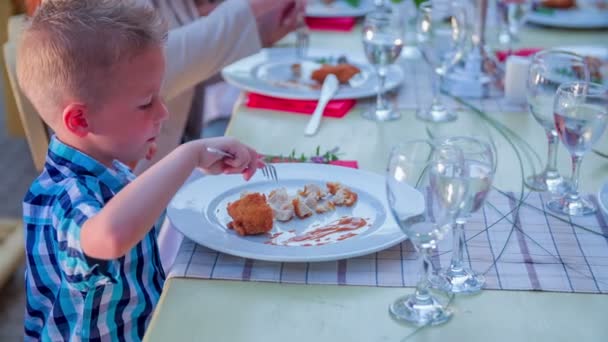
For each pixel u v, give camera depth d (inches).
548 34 89.5
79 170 41.9
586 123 45.4
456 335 35.0
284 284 39.4
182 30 68.5
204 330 35.6
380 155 56.1
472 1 81.2
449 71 73.7
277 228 44.2
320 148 57.6
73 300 42.2
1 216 120.5
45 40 40.8
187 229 43.4
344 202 46.9
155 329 35.6
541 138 59.2
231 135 59.9
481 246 42.7
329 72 70.5
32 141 65.9
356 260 41.6
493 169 36.9
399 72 74.2
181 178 40.7
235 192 48.9
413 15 90.4
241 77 72.2
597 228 44.6
